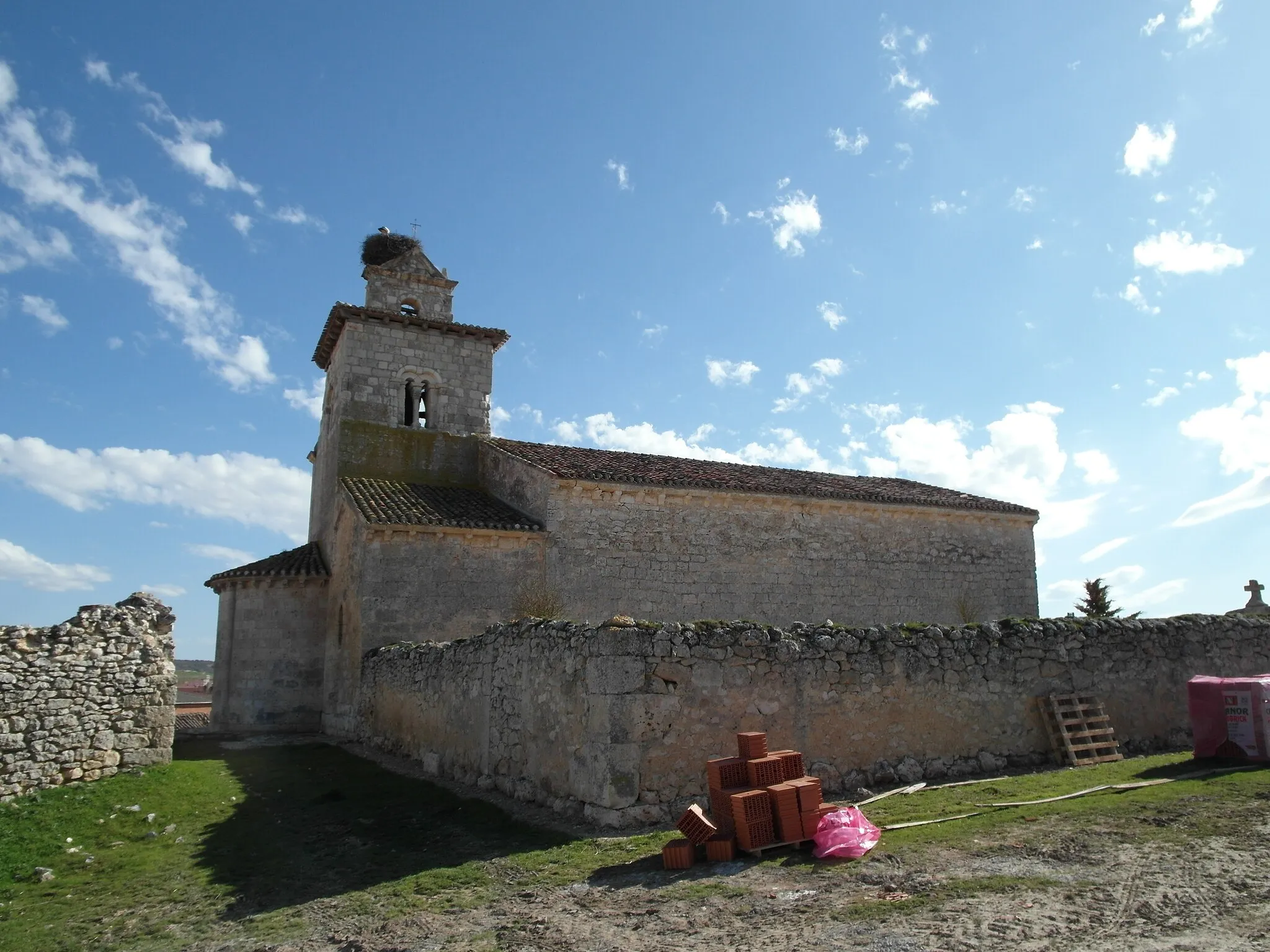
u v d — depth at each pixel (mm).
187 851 11031
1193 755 12562
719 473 26375
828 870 7648
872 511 26562
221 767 16609
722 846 8266
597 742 10086
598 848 9039
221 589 25219
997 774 11852
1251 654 15133
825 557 25578
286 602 25000
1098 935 5688
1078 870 7129
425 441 26984
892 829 8742
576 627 11078
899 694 11742
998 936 5777
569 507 22688
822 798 9789
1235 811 8805
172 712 15625
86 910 9094
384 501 22562
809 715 11047
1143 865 7129
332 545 25516
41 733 13805
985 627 12898
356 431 26156
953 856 7742
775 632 11188
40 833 11859
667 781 10047
